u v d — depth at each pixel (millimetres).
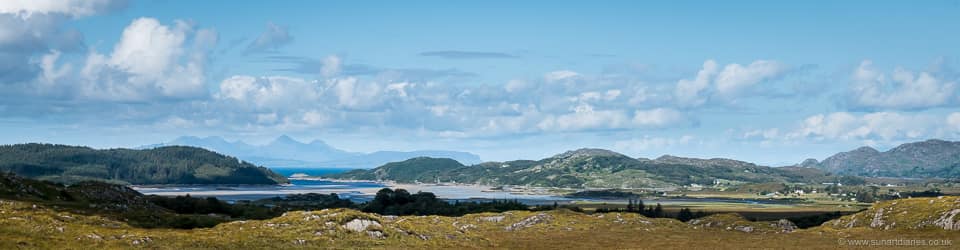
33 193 118938
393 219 134375
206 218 118938
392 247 95750
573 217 145500
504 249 101000
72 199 127188
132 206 138750
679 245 105312
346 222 102500
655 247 102688
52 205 106500
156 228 100812
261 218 149625
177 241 86125
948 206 122188
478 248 100875
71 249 77062
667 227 138125
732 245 104562
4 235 79438
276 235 94438
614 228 135000
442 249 98188
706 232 130250
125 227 95812
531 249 101250
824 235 119500
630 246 104750
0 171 123125
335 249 90562
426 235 107438
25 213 90375
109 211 110125
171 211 148000
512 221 142000
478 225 136750
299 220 102500
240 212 160500
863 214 137500
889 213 131000
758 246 102438
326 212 105875
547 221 140750
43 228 84812
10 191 112688
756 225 141375
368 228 101938
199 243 86000
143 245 82625
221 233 93500
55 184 135750
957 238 106438
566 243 109438
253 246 87750
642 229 133500
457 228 123438
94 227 90188
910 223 122750
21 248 74812
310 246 91312
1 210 91000
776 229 137125
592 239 115938
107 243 81500
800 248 98250
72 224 90062
